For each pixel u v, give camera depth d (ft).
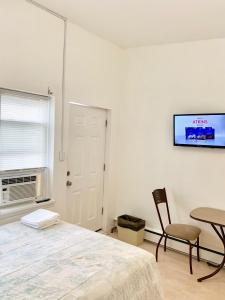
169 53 11.56
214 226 9.26
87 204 12.03
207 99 10.68
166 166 11.78
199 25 9.53
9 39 8.05
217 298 8.20
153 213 12.24
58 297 4.48
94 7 8.69
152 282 5.96
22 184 8.98
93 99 11.41
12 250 6.16
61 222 8.22
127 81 12.86
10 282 4.87
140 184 12.61
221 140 10.10
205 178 10.75
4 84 8.03
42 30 9.00
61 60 9.80
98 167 12.52
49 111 9.75
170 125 11.62
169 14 8.86
